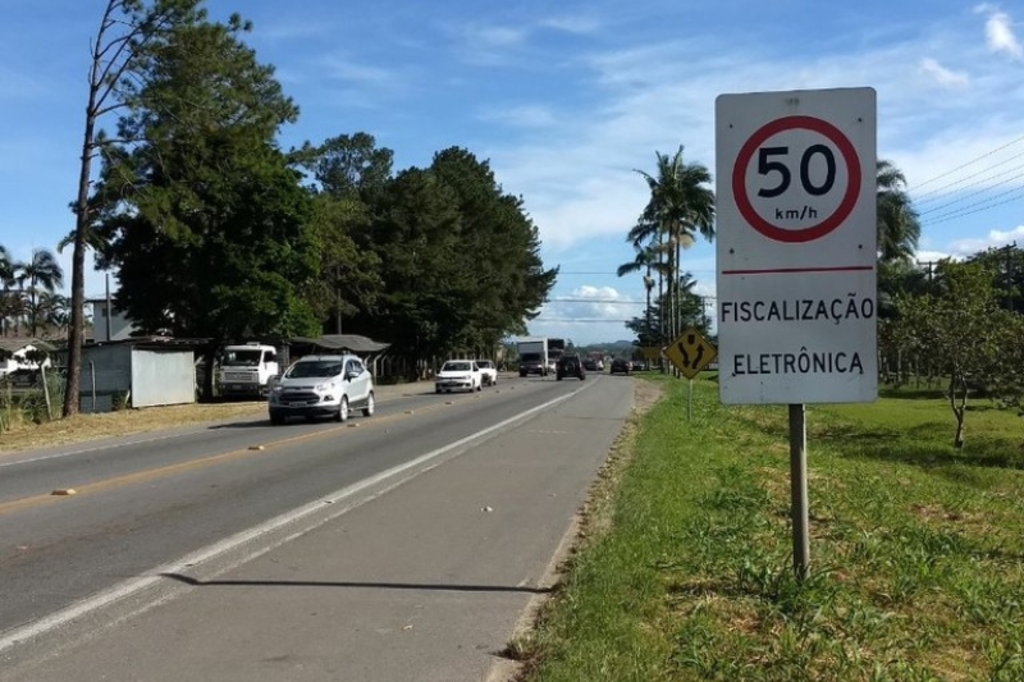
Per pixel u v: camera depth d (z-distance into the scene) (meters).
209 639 5.91
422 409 30.73
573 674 4.90
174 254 41.09
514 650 5.64
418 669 5.35
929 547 8.12
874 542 7.94
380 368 72.75
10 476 14.73
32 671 5.33
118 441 21.31
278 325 43.47
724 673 4.90
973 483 15.62
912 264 57.31
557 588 7.13
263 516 10.41
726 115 6.02
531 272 101.00
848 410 33.00
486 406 32.22
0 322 87.75
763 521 9.19
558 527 9.71
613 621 5.75
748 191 5.99
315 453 17.05
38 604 6.77
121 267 42.75
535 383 57.91
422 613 6.49
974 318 22.31
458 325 74.75
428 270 76.56
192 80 32.41
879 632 5.62
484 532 9.44
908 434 24.20
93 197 31.56
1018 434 24.25
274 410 24.94
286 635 5.99
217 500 11.59
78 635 6.02
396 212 75.38
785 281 5.97
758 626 5.78
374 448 17.89
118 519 10.27
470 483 13.00
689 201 62.03
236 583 7.35
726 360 6.03
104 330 76.19
